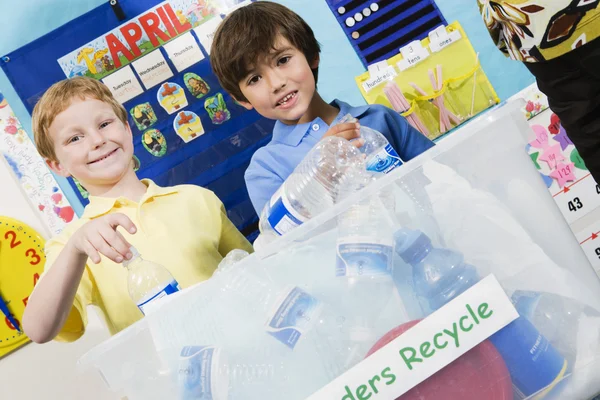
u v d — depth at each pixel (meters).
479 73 1.80
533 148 1.83
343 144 0.92
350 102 1.81
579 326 0.65
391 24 1.80
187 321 0.64
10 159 1.77
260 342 0.64
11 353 1.79
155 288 0.78
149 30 1.76
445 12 1.81
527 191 0.66
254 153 1.68
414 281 0.65
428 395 0.62
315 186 0.85
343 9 1.79
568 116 1.07
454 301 0.62
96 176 1.39
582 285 0.66
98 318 1.82
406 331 0.61
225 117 1.78
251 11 1.42
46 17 1.75
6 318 1.76
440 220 0.66
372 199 0.65
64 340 1.32
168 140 1.77
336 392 0.61
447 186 0.66
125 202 1.39
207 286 0.64
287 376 0.64
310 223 0.65
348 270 0.65
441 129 1.80
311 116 1.50
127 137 1.44
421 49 1.80
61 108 1.37
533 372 0.62
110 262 1.32
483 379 0.62
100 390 1.81
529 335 0.63
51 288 1.00
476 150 0.65
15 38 1.74
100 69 1.76
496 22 1.13
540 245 0.66
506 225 0.66
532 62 1.06
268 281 0.65
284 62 1.38
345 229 0.66
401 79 1.80
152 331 0.64
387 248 0.65
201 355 0.63
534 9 0.98
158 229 1.35
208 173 1.77
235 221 1.77
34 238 1.76
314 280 0.66
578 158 1.83
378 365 0.61
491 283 0.62
